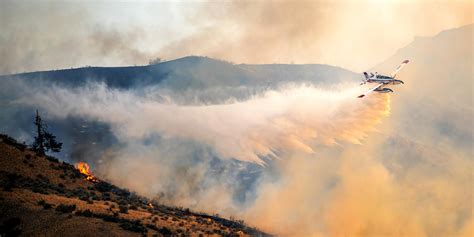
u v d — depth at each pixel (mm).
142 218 46438
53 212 40875
